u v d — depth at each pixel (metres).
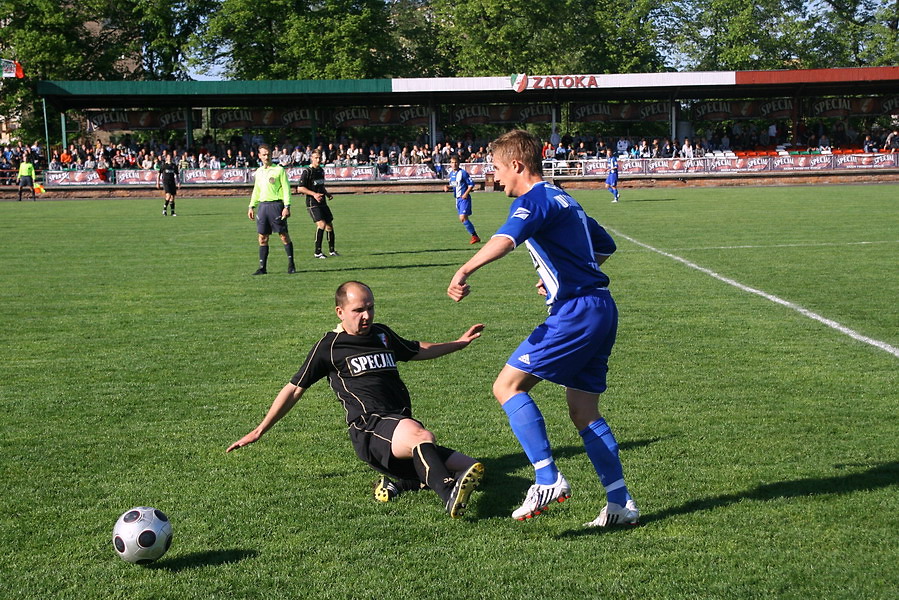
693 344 7.83
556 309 3.89
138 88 42.06
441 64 57.12
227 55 51.94
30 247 17.11
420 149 45.34
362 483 4.64
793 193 32.97
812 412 5.76
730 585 3.44
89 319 9.44
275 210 12.74
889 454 4.93
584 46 54.84
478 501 4.36
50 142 51.25
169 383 6.73
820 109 48.66
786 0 57.88
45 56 47.09
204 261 14.64
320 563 3.69
